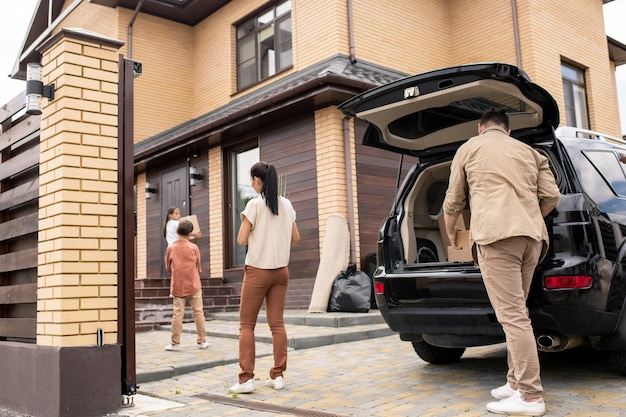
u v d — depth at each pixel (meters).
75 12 15.11
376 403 3.63
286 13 11.52
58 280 3.71
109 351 3.77
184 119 14.04
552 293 3.51
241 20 12.67
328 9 10.27
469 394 3.72
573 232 3.59
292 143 9.66
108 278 3.87
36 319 4.03
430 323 4.07
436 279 4.02
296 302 9.20
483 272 3.38
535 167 3.45
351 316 7.26
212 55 13.49
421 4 12.01
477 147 3.49
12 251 4.62
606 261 3.61
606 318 3.58
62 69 3.88
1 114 4.79
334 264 8.29
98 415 3.66
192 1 13.44
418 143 4.79
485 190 3.37
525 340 3.19
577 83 12.81
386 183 9.57
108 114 4.02
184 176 12.01
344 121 9.08
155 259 12.70
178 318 6.10
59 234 3.75
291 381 4.49
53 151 3.91
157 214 12.73
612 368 4.24
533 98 3.78
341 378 4.50
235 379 4.74
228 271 10.70
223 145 11.09
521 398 3.16
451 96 3.97
